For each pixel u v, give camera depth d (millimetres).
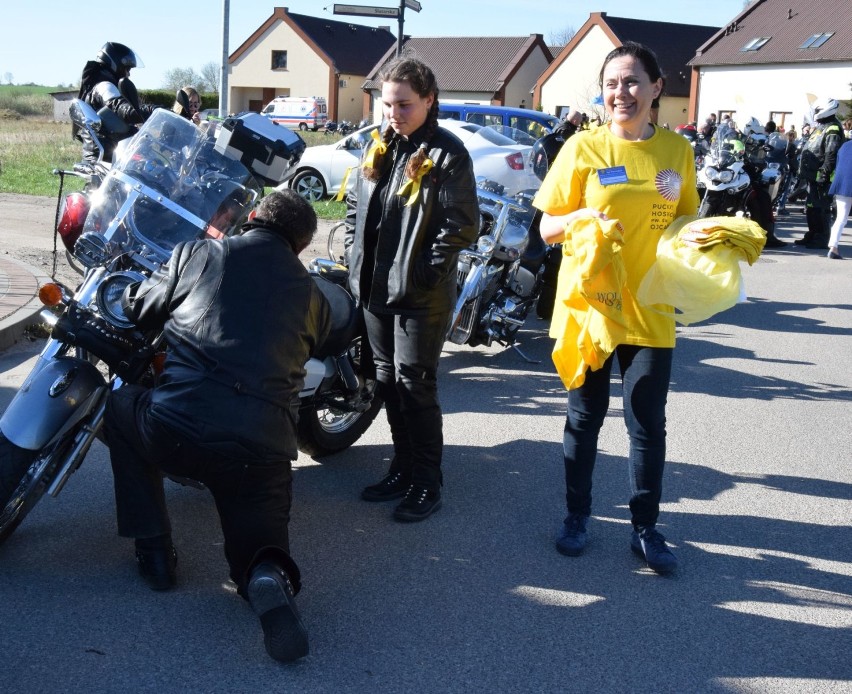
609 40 51906
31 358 6379
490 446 5492
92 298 3824
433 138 4109
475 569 3973
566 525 4195
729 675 3275
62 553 3877
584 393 4051
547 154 9016
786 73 40906
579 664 3297
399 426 4598
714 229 3672
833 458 5559
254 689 3047
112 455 3514
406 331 4254
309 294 3471
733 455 5539
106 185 4195
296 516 4406
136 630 3348
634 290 3861
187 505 4441
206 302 3309
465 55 63875
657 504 4059
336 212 14867
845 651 3471
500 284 7039
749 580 3994
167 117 4398
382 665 3223
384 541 4195
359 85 72625
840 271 12953
